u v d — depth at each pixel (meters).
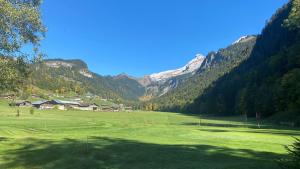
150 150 26.05
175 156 23.91
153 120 131.62
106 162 22.45
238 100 177.75
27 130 60.81
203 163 21.62
